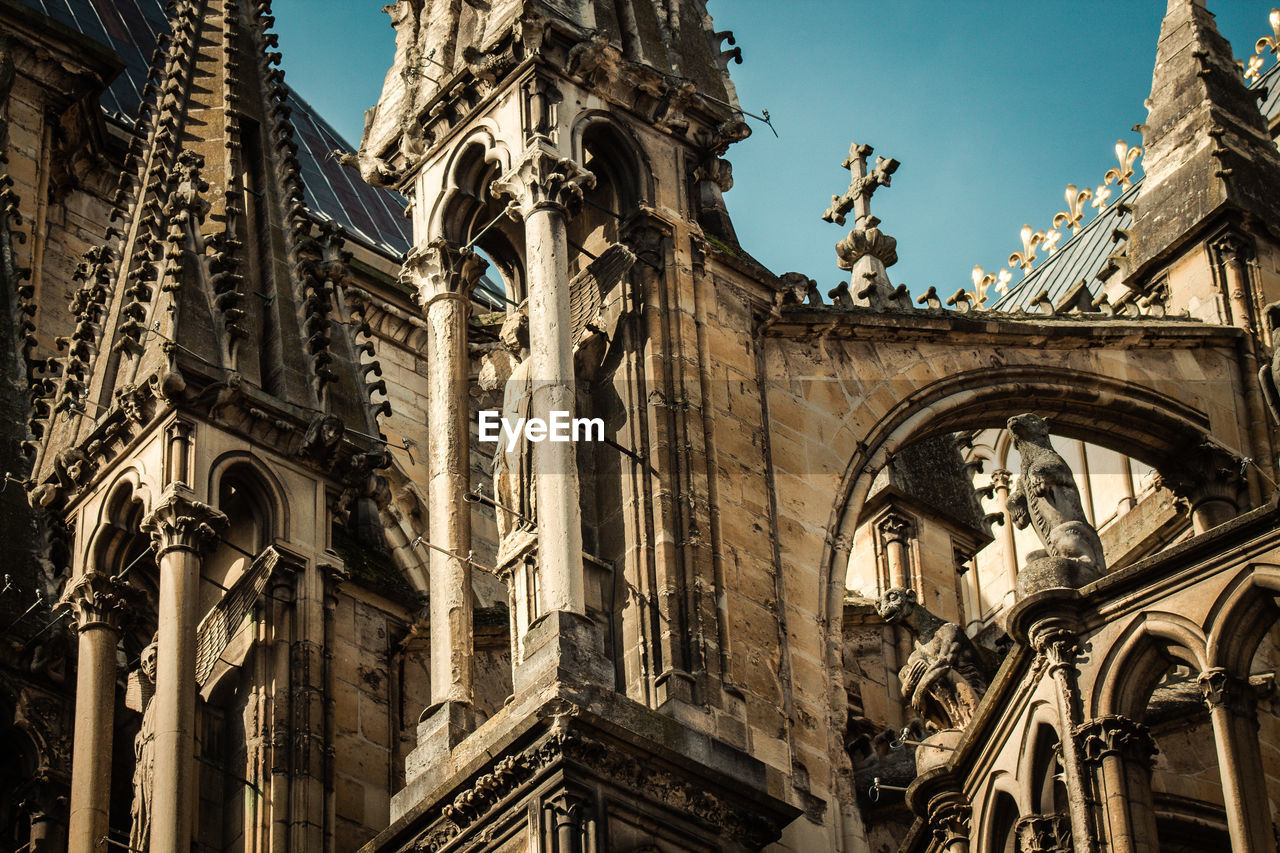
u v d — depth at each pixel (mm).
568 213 34625
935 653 34094
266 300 36906
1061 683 28797
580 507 33969
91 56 48750
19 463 38875
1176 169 46000
